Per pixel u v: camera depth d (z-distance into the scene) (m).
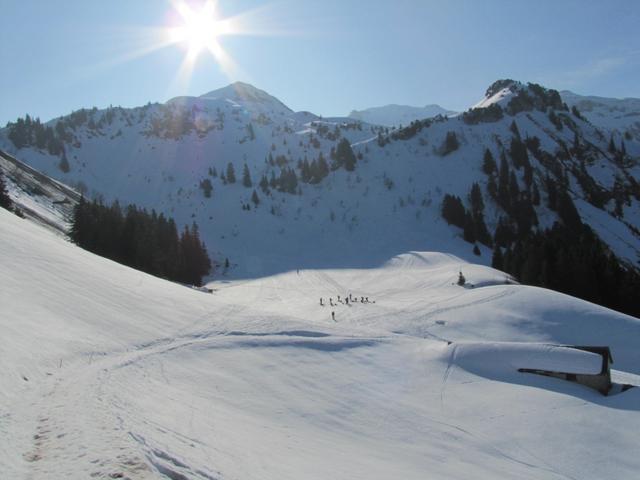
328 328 35.97
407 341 34.75
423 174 173.00
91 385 14.95
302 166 192.38
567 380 28.06
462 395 25.70
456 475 15.41
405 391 25.86
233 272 114.31
